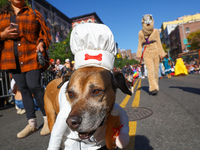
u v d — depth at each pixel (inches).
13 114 190.2
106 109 60.1
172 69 543.8
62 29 1320.1
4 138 111.0
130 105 160.1
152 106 149.3
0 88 234.2
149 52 201.9
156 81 206.4
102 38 65.7
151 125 103.0
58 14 1275.8
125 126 64.7
